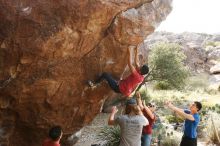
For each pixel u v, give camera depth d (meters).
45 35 5.57
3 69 5.89
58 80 6.50
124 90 6.40
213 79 24.59
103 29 6.11
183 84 19.56
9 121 7.00
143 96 16.14
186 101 17.16
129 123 5.61
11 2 5.42
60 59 6.15
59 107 7.10
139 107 6.11
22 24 5.49
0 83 6.07
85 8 5.54
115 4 5.72
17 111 6.87
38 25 5.52
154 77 18.19
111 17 5.91
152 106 7.29
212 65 28.14
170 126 11.76
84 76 6.77
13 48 5.68
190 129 6.69
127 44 6.51
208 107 14.85
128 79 6.43
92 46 6.36
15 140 7.35
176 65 18.06
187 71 18.94
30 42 5.61
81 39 6.00
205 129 10.92
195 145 6.77
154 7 6.34
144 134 7.05
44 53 5.81
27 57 5.79
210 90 21.33
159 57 17.81
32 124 7.20
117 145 9.19
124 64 7.05
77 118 7.74
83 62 6.56
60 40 5.75
